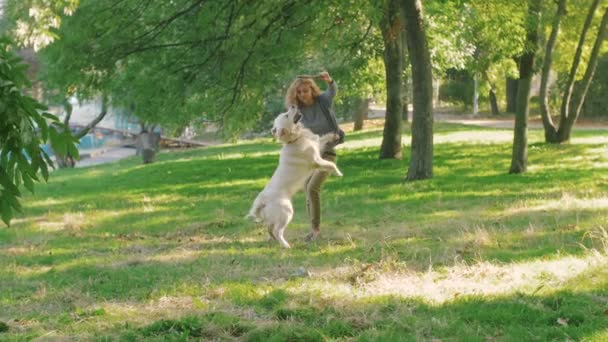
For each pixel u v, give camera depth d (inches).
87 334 216.4
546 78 938.7
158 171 903.1
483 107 2119.8
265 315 232.2
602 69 1641.2
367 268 288.7
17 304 264.5
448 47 911.0
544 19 690.8
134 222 491.5
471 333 205.2
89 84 725.9
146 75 722.8
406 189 588.7
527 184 584.4
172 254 357.7
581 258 285.0
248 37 690.8
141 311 243.1
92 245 402.0
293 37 703.1
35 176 150.8
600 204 438.0
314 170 363.6
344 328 212.4
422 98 647.1
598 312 217.5
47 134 149.0
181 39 717.3
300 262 316.2
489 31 733.3
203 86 729.6
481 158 818.2
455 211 457.4
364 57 883.4
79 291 280.7
